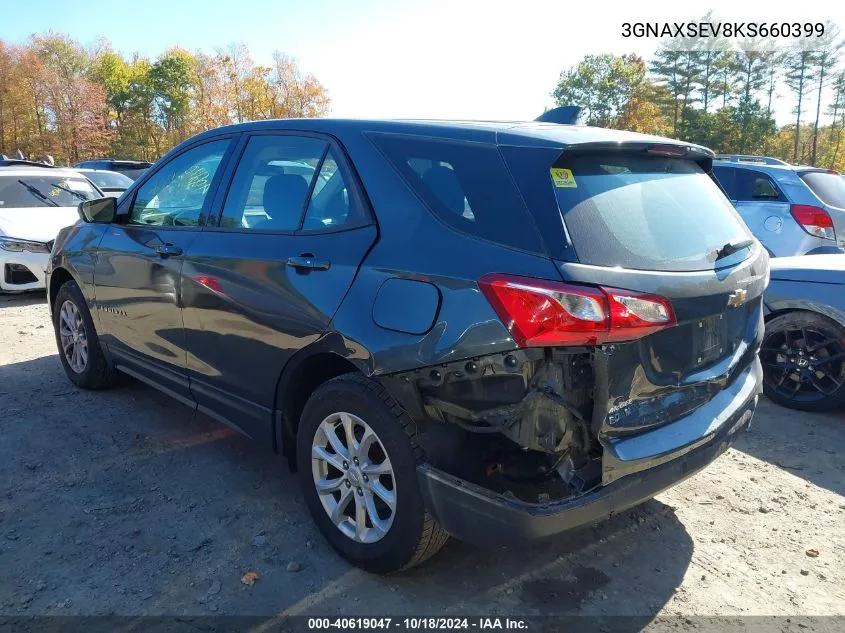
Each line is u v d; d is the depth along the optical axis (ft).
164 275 12.03
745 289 9.16
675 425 8.38
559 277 7.29
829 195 25.91
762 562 9.94
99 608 8.43
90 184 33.71
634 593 9.11
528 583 9.25
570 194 7.90
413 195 8.75
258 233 10.50
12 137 204.54
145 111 257.96
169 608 8.49
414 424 8.37
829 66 237.04
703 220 9.38
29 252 26.55
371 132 9.63
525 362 7.39
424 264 8.20
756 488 12.23
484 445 8.04
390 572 9.07
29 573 9.08
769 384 16.51
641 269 7.76
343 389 8.98
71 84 207.31
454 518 8.04
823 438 14.51
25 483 11.53
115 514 10.64
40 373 17.42
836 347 15.39
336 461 9.44
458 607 8.71
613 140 8.51
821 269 15.53
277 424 10.36
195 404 12.30
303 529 10.40
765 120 212.64
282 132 10.93
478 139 8.56
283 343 9.70
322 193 9.83
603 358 7.39
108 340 14.43
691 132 217.97
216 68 216.54
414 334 8.07
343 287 8.91
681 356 8.32
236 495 11.39
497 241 7.82
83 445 13.10
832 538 10.64
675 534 10.62
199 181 12.22
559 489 7.75
